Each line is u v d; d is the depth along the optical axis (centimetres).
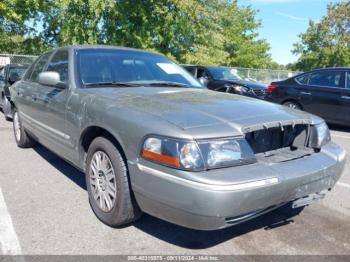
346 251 295
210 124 265
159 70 438
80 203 370
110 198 313
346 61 4150
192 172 244
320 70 947
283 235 317
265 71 2556
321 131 326
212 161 250
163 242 300
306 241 308
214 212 241
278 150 301
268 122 284
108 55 423
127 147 281
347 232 327
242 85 1067
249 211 256
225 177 245
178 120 267
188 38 2122
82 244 292
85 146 355
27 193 394
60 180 437
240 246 297
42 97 433
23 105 516
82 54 410
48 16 2177
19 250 281
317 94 926
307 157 301
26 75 554
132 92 348
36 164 500
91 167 336
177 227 324
